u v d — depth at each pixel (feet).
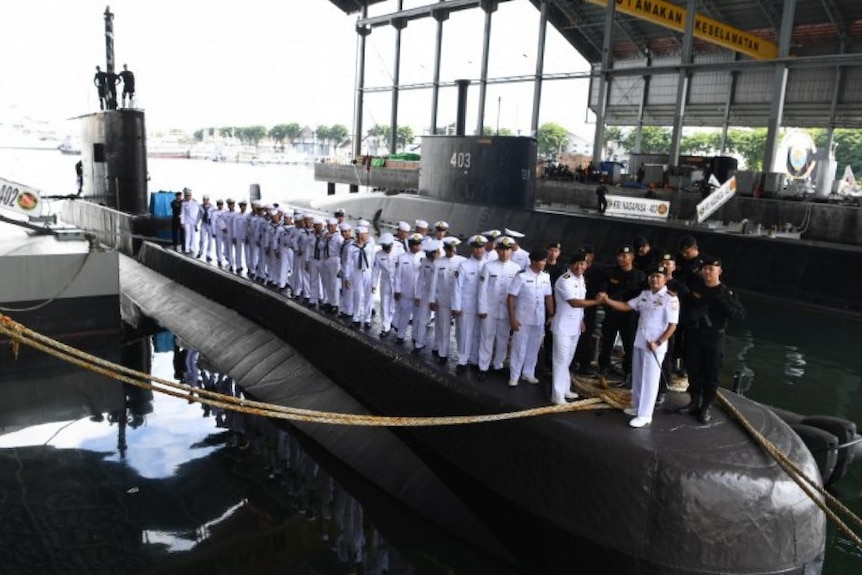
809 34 116.06
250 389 38.34
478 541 22.76
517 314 24.86
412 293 32.09
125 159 67.87
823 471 25.23
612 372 26.43
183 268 58.44
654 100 148.87
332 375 34.96
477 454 23.68
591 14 131.95
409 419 20.42
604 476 19.90
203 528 23.65
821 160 83.76
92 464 28.48
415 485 25.72
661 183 96.89
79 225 80.53
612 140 277.64
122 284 64.80
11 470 27.78
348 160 159.94
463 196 77.05
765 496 19.20
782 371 43.24
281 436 31.78
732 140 242.99
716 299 21.09
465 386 25.57
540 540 21.12
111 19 68.33
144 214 69.36
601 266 25.84
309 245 42.04
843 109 119.75
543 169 119.03
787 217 74.54
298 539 23.07
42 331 41.19
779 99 84.64
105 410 34.58
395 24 156.25
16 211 47.26
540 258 24.32
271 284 48.06
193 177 230.68
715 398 23.30
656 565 18.97
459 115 116.06
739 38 115.14
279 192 178.29
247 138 576.61
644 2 103.30
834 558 22.43
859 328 53.16
